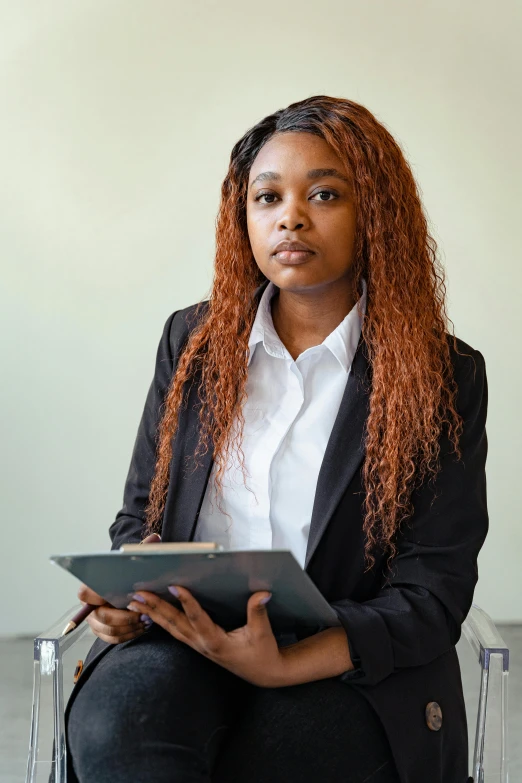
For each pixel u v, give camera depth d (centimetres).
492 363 365
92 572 122
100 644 145
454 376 156
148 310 359
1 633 363
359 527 147
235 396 158
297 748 126
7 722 288
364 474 147
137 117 356
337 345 155
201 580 122
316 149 152
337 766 127
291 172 151
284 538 152
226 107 357
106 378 360
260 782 125
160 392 169
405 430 150
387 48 357
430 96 358
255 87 356
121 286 358
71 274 357
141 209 357
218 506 155
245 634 126
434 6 356
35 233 355
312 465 153
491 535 369
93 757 119
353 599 149
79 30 353
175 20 355
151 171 357
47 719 135
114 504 362
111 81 355
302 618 135
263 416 157
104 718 120
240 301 165
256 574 117
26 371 359
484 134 359
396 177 159
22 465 361
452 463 150
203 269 359
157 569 119
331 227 150
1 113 353
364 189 154
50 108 354
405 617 139
